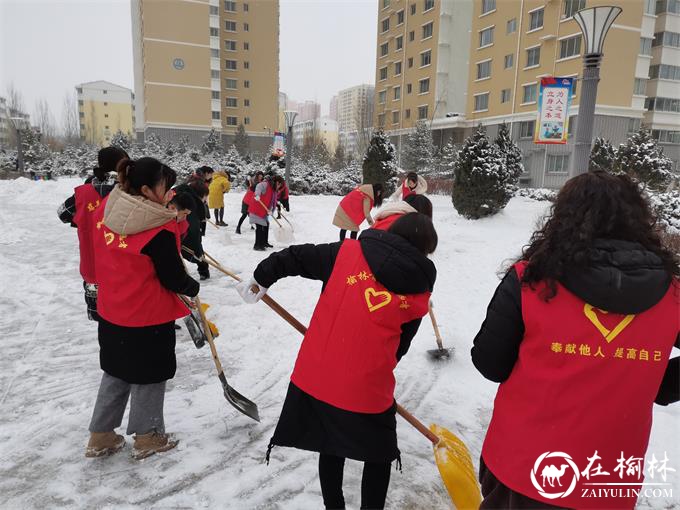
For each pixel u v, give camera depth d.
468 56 40.09
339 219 7.58
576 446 1.42
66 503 2.41
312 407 2.07
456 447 2.45
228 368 4.02
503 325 1.52
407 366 4.13
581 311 1.41
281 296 6.05
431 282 2.03
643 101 29.94
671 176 13.20
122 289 2.56
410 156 30.58
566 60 28.91
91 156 30.34
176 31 49.03
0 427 3.08
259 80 57.91
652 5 30.44
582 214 1.40
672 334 1.40
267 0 56.62
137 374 2.63
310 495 2.55
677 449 2.98
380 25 47.50
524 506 1.50
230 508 2.42
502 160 11.11
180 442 2.96
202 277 6.82
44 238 9.83
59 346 4.41
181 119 50.44
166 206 2.66
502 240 9.34
